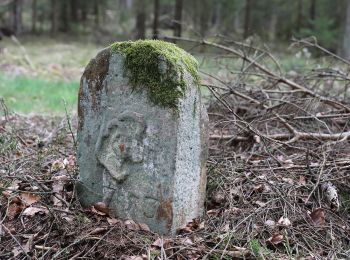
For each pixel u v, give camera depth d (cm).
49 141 141
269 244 92
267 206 102
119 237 90
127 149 92
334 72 172
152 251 86
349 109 142
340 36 464
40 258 85
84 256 85
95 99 96
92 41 584
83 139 99
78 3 664
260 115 143
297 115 148
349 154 127
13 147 130
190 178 93
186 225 94
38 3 666
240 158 125
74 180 101
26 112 194
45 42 565
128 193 94
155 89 88
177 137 87
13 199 101
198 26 577
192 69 90
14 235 92
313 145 134
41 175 111
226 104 130
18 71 324
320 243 94
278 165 119
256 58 168
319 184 110
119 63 92
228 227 95
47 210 97
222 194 107
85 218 94
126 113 91
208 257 86
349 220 104
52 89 259
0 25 634
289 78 179
